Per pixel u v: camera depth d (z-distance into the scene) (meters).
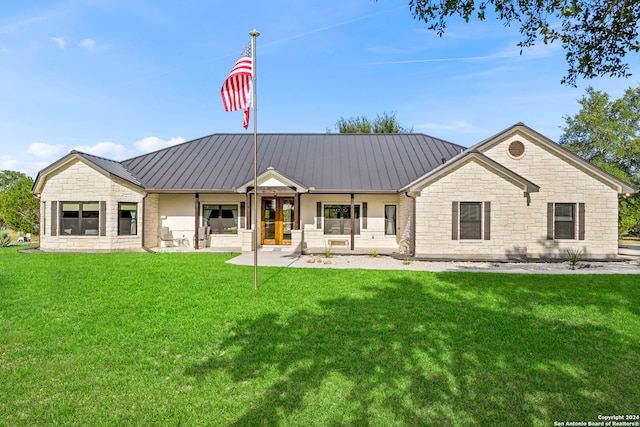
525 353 5.09
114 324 6.21
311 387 4.10
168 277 10.46
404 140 23.22
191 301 7.76
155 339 5.54
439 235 15.36
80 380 4.25
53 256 15.32
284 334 5.76
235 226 19.95
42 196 17.50
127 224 18.05
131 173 19.75
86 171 17.36
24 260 14.00
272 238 19.61
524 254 15.19
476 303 7.80
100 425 3.39
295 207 17.53
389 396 3.92
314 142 23.06
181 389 4.07
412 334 5.79
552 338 5.68
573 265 13.75
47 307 7.25
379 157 21.19
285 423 3.43
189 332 5.84
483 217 15.27
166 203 20.00
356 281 10.12
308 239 19.44
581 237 16.09
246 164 20.67
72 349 5.14
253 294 8.44
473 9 6.70
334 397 3.89
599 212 16.09
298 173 19.66
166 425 3.39
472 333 5.86
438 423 3.46
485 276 11.15
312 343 5.39
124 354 4.99
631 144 27.98
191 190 18.53
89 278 10.27
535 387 4.16
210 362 4.74
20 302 7.62
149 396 3.91
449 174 15.38
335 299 8.02
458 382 4.25
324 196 19.50
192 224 20.02
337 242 19.47
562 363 4.79
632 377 4.42
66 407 3.68
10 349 5.13
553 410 3.70
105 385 4.14
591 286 9.67
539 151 16.33
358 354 5.01
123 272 11.28
